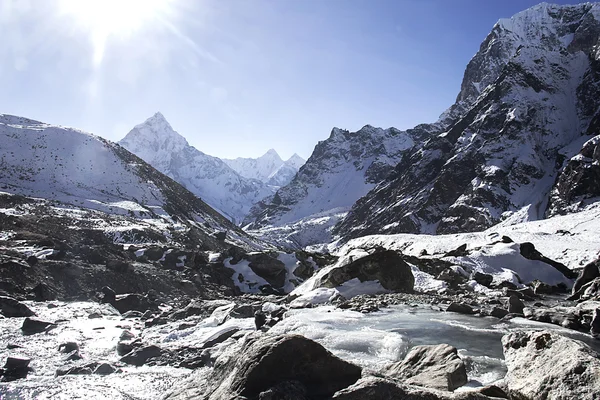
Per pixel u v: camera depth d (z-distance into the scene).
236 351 7.27
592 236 55.97
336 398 5.30
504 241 36.31
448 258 30.28
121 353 11.65
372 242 81.75
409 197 184.88
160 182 106.44
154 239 53.06
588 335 10.88
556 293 23.66
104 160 97.75
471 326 11.69
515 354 6.88
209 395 6.60
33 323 14.38
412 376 7.06
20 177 76.38
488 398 5.45
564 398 5.29
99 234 42.59
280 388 5.38
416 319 12.52
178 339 13.08
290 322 11.48
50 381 9.08
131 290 25.16
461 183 160.62
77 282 23.88
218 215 116.69
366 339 9.58
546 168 147.38
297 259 34.62
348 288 18.86
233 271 32.38
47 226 42.00
